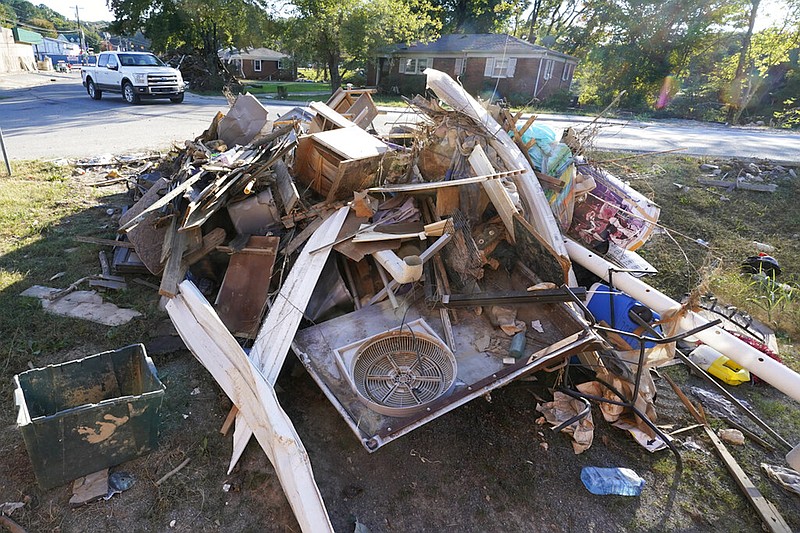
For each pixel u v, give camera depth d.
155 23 22.86
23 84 23.14
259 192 4.54
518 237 3.67
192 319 3.38
